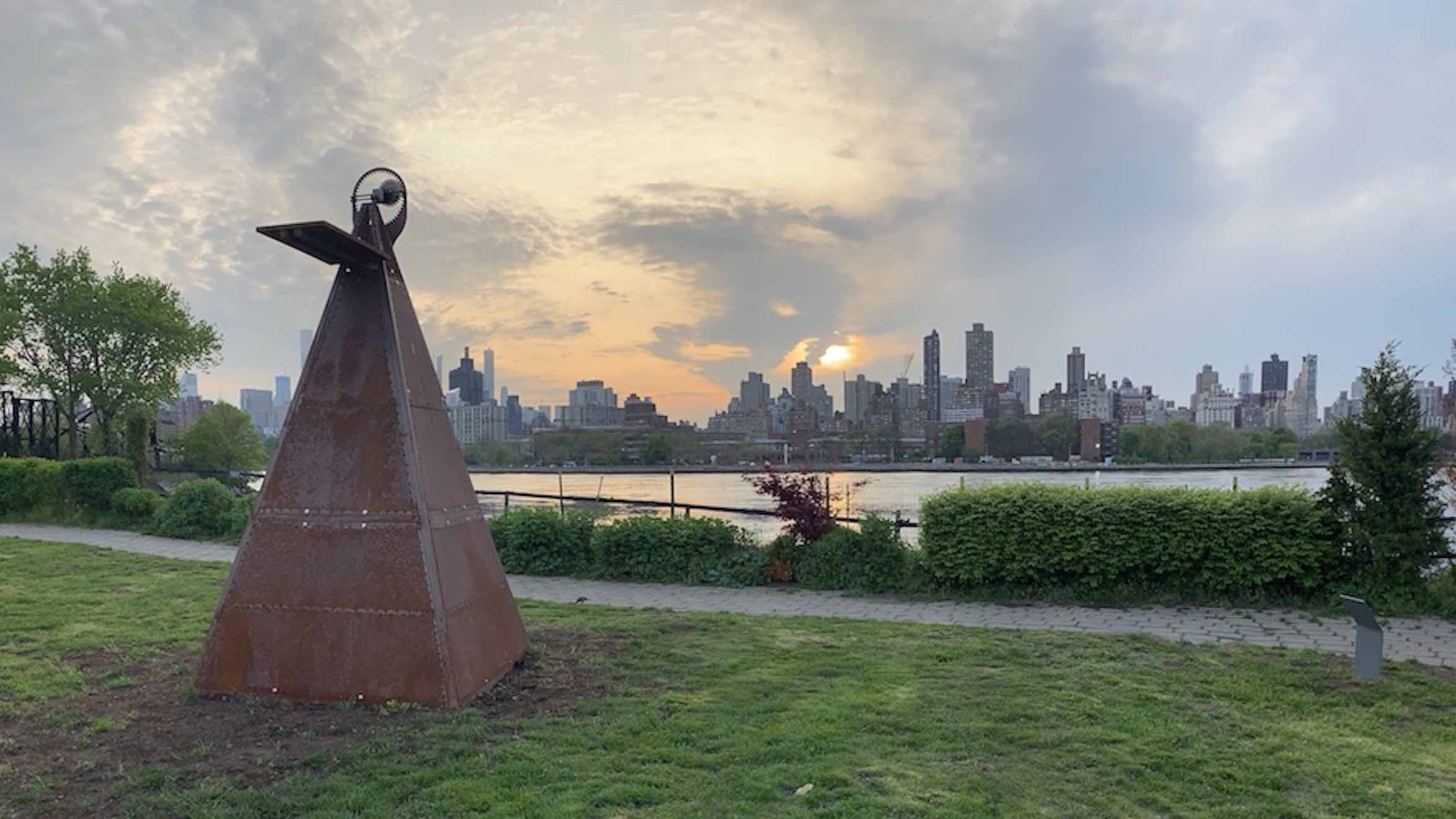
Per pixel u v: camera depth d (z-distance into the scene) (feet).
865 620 28.68
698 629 26.73
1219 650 23.97
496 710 17.95
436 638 18.08
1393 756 15.53
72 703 18.40
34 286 126.00
